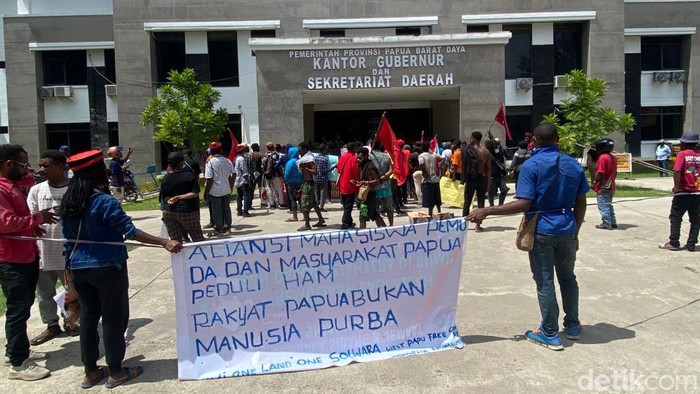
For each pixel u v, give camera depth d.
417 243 5.15
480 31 26.05
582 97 18.64
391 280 5.10
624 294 6.67
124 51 25.17
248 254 4.83
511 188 20.00
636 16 28.08
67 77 27.66
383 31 25.81
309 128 27.81
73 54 27.50
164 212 8.95
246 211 14.28
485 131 20.62
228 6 25.31
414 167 16.44
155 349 5.32
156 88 25.61
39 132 27.12
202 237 9.18
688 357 4.80
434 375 4.55
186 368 4.64
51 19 26.92
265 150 20.28
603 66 26.22
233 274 4.80
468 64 20.52
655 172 26.50
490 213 5.07
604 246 9.34
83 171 4.46
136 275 8.24
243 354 4.80
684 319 5.75
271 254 4.88
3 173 4.91
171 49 25.92
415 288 5.16
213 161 11.28
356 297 5.04
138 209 16.83
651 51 28.98
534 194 4.93
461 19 25.66
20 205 4.89
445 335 5.18
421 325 5.16
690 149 8.77
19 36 26.88
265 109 20.30
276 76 20.27
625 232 10.56
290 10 25.39
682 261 8.23
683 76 28.64
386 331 5.07
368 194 10.04
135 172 25.38
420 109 28.36
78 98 27.34
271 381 4.54
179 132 18.86
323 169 13.06
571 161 4.98
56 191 5.44
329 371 4.71
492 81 20.58
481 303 6.43
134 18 25.16
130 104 25.33
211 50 25.84
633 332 5.41
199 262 4.74
